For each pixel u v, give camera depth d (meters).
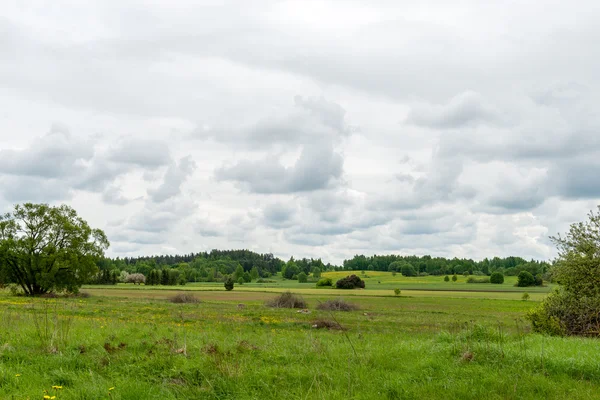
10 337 14.22
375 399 9.53
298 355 13.60
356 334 26.17
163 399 8.99
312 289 130.12
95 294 79.25
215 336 18.94
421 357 13.77
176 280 161.38
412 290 124.56
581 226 26.19
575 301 24.28
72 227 69.62
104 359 11.77
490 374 11.52
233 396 9.57
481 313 54.25
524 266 189.50
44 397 8.45
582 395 10.23
